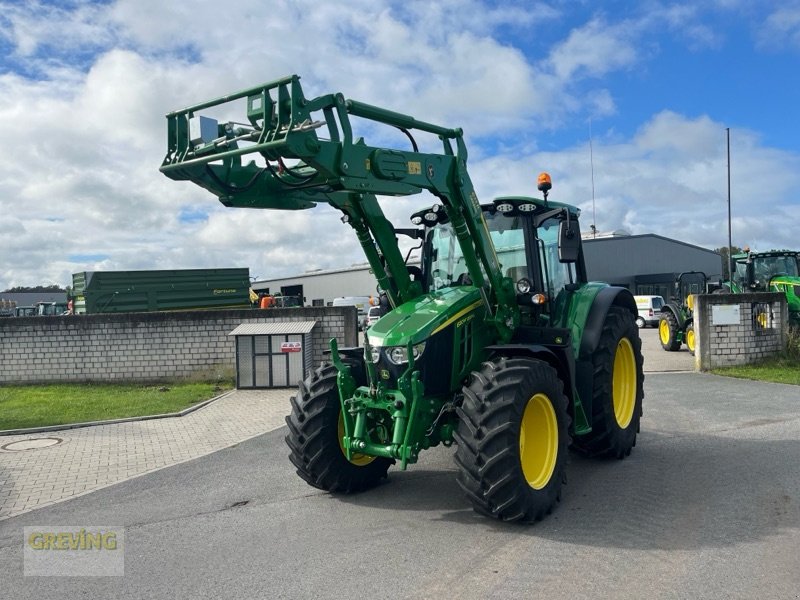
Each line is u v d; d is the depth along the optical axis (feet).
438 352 17.31
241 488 20.13
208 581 13.48
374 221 19.07
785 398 32.37
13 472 22.71
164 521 17.34
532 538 15.12
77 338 44.24
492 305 18.83
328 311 43.80
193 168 15.26
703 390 35.63
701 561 13.55
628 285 140.46
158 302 75.56
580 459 22.18
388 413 17.29
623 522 16.01
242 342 41.29
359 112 15.83
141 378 44.21
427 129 17.51
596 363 21.40
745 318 43.55
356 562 14.11
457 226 18.03
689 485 18.80
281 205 17.61
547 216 20.17
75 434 29.01
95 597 12.98
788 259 53.36
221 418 32.40
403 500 18.38
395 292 20.31
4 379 44.52
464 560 13.99
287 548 15.08
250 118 14.42
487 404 15.61
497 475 15.26
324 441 18.29
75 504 19.08
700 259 153.58
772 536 14.79
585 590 12.41
